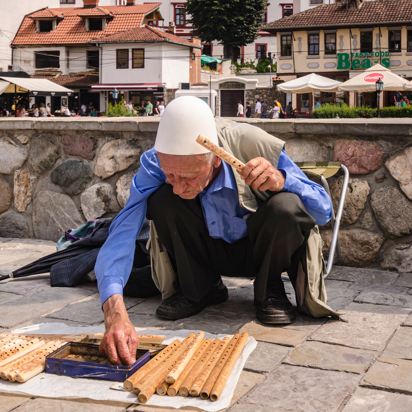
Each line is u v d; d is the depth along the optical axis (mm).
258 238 2641
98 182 4809
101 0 59688
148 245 3109
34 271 3816
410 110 24125
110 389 2051
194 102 2242
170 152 2193
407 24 38281
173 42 42000
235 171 2594
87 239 3848
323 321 2850
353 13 39750
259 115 37000
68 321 2906
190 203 2680
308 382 2137
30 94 30188
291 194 2592
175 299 2959
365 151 4004
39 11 47000
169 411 1908
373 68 26453
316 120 4180
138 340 2230
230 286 3584
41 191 5023
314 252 2795
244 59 58656
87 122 4711
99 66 42625
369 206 4031
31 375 2150
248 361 2330
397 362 2314
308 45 40438
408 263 3875
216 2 51281
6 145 5105
